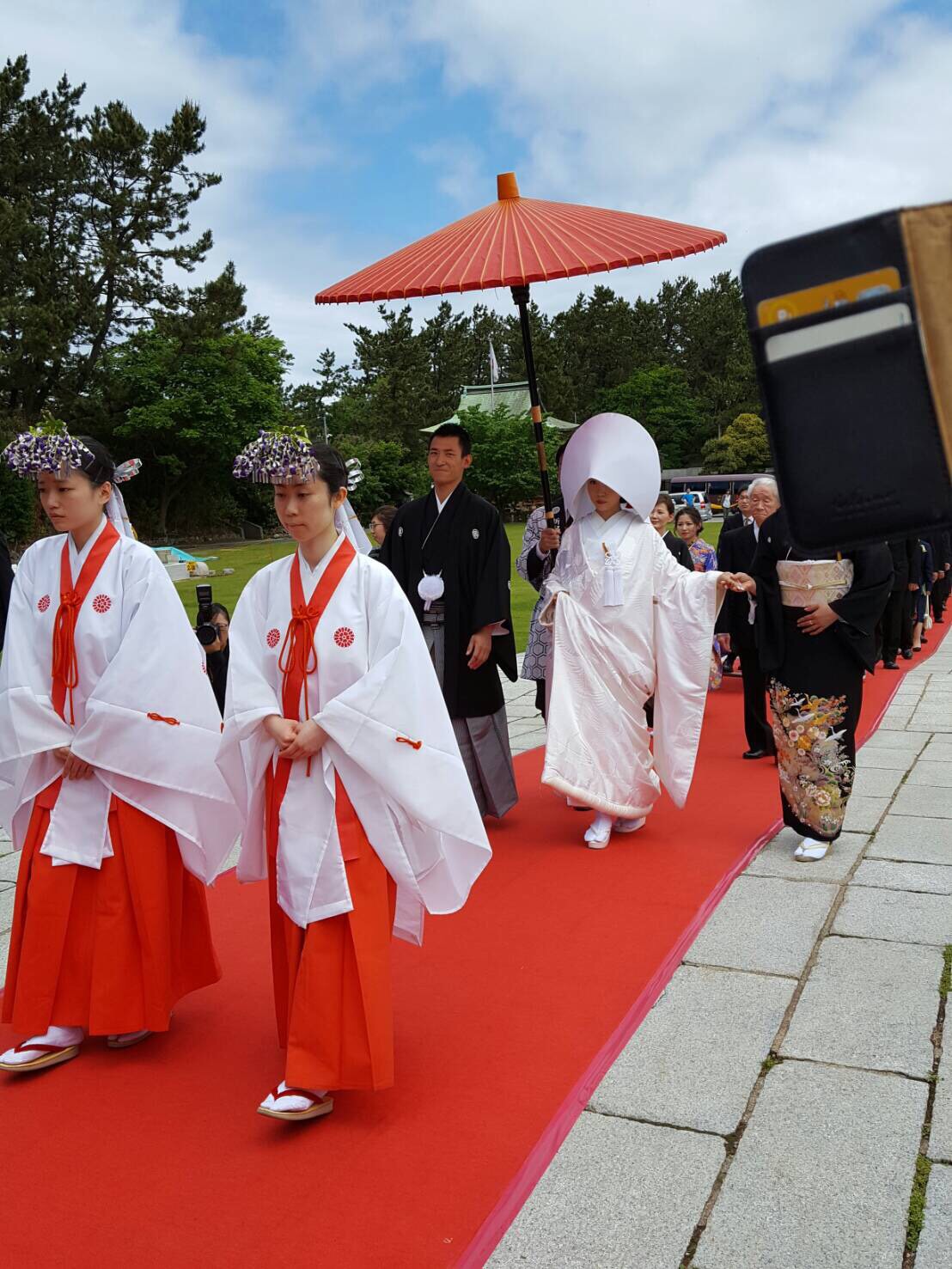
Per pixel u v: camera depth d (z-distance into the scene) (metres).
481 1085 2.90
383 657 2.83
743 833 5.14
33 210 33.28
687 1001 3.31
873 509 1.09
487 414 52.94
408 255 4.87
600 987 3.46
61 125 33.78
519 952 3.79
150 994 3.11
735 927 3.89
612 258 4.47
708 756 6.98
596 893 4.36
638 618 5.00
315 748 2.78
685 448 79.12
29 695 3.15
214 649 5.77
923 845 4.73
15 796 3.38
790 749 4.63
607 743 5.01
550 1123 2.67
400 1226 2.31
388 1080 2.71
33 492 35.81
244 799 3.07
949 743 6.96
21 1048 3.09
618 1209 2.33
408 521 5.24
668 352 87.31
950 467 1.07
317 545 2.94
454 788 2.96
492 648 5.31
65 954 3.10
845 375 1.08
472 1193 2.42
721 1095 2.76
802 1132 2.57
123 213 35.56
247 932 4.11
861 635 4.46
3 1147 2.69
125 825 3.09
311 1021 2.70
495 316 76.94
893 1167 2.42
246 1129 2.74
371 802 2.81
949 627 14.70
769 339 1.10
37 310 31.17
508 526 45.78
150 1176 2.54
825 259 1.08
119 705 3.05
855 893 4.18
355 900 2.73
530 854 4.95
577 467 5.09
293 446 2.82
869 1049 2.95
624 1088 2.83
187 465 43.50
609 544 5.05
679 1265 2.15
